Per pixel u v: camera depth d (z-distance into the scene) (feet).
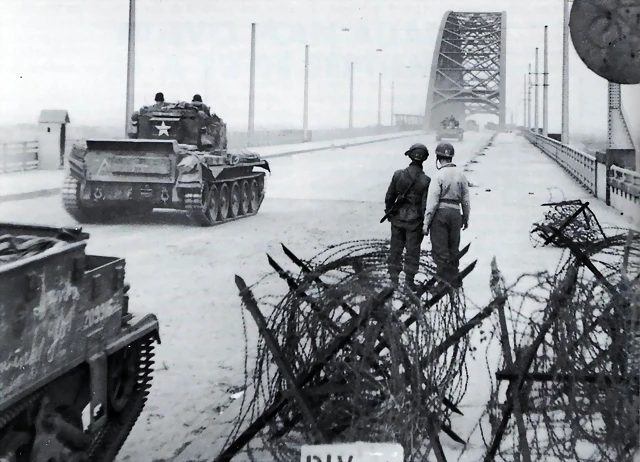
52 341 11.54
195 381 20.58
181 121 63.10
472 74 400.88
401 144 227.40
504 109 387.96
